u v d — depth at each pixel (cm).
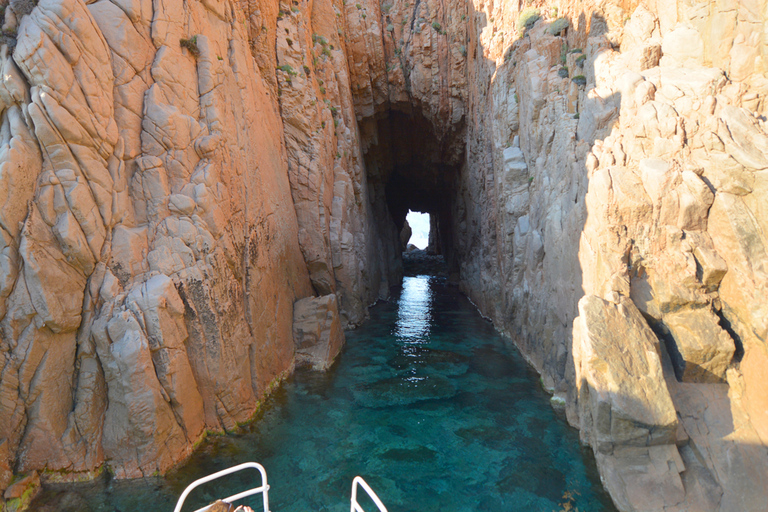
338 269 2139
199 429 1033
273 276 1470
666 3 1229
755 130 981
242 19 1513
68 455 848
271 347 1377
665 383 872
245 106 1396
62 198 848
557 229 1367
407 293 3356
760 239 914
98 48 918
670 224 1011
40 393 822
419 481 923
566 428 1133
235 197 1242
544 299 1486
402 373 1552
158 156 1029
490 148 2259
